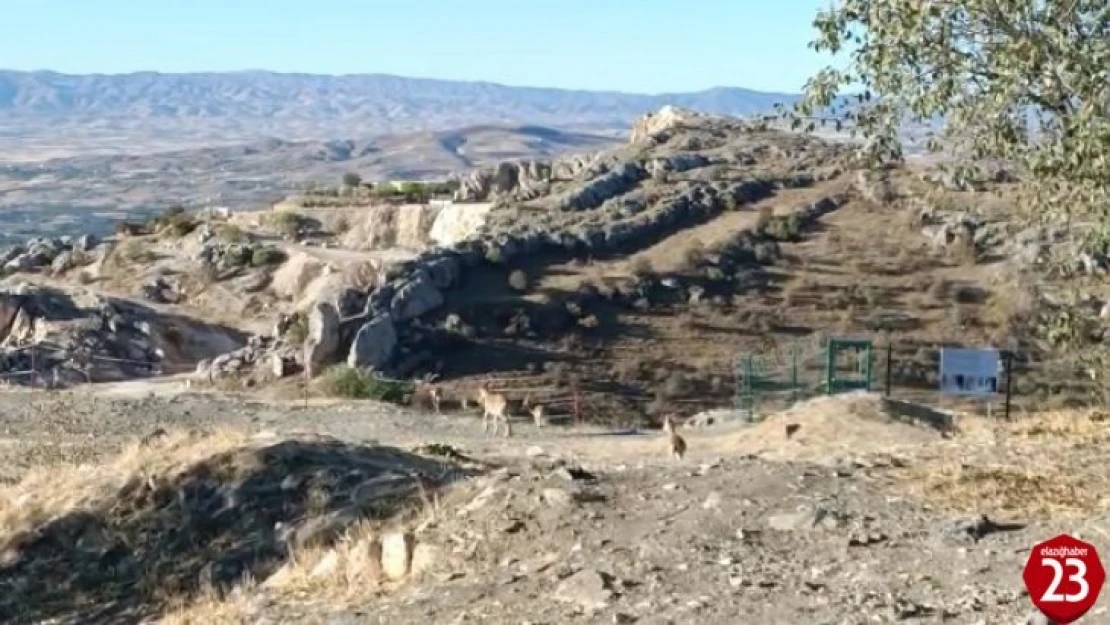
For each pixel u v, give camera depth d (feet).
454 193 252.01
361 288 150.71
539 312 147.33
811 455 55.01
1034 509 38.06
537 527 39.24
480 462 61.16
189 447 55.47
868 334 136.87
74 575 47.93
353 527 44.98
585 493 41.32
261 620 37.60
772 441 68.69
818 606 30.48
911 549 34.68
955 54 36.63
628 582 33.76
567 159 241.35
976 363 78.59
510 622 32.14
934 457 47.73
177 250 206.80
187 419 95.86
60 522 50.55
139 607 45.24
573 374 132.05
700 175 205.57
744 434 74.02
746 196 196.54
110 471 54.65
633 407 121.49
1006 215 169.27
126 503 51.47
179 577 46.62
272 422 94.43
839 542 35.60
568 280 159.53
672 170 210.79
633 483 43.29
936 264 164.66
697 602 31.55
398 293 141.28
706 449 71.05
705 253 167.63
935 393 111.55
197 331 172.76
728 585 32.71
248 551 47.32
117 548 49.11
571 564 35.73
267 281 188.65
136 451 56.18
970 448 49.78
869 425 67.05
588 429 95.14
